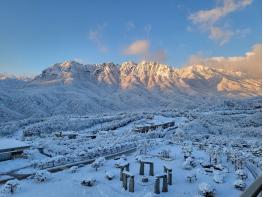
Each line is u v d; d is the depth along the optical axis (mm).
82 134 129625
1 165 66000
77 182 50781
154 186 45688
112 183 50469
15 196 44031
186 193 45969
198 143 97375
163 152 72562
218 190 47531
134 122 175875
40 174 51438
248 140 118875
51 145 87812
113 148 85125
